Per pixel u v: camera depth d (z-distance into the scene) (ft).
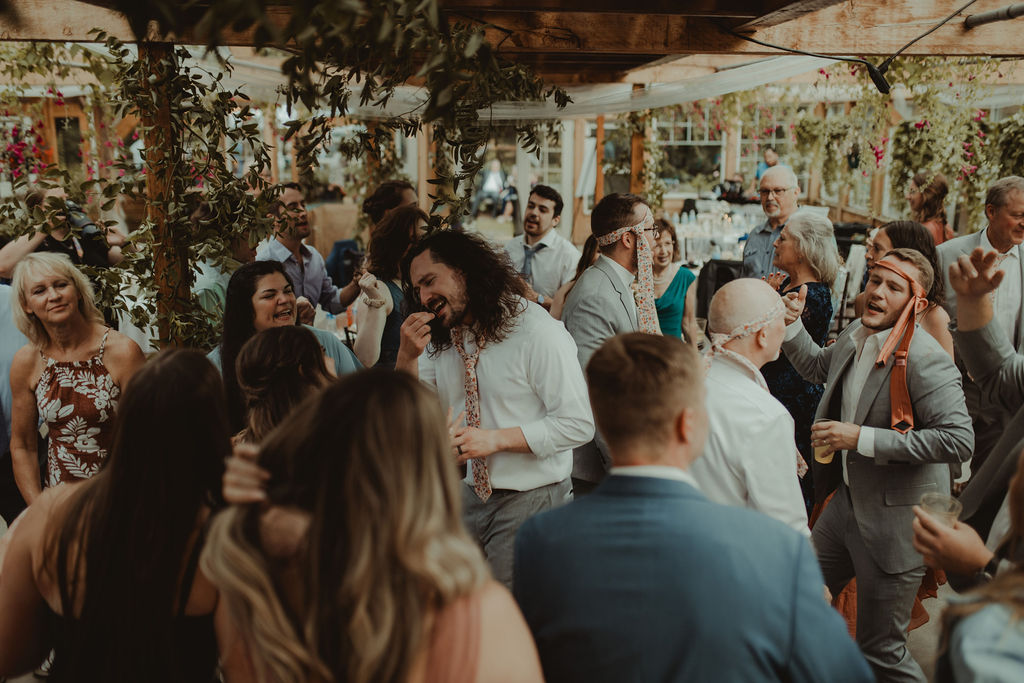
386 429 3.68
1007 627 3.52
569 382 8.29
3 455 11.05
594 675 4.31
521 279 8.60
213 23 4.18
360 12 4.64
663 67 22.97
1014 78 24.64
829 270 11.68
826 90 34.01
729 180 41.14
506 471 8.53
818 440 8.30
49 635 5.15
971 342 7.57
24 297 9.11
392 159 29.60
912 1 12.15
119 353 9.59
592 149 47.21
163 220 11.82
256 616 3.62
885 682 8.55
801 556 4.35
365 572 3.47
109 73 11.84
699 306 21.84
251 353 6.43
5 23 10.61
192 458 4.64
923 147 25.14
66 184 12.02
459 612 3.63
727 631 4.12
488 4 9.26
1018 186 12.33
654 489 4.52
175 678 4.60
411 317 8.30
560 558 4.49
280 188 12.66
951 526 5.68
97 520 4.59
